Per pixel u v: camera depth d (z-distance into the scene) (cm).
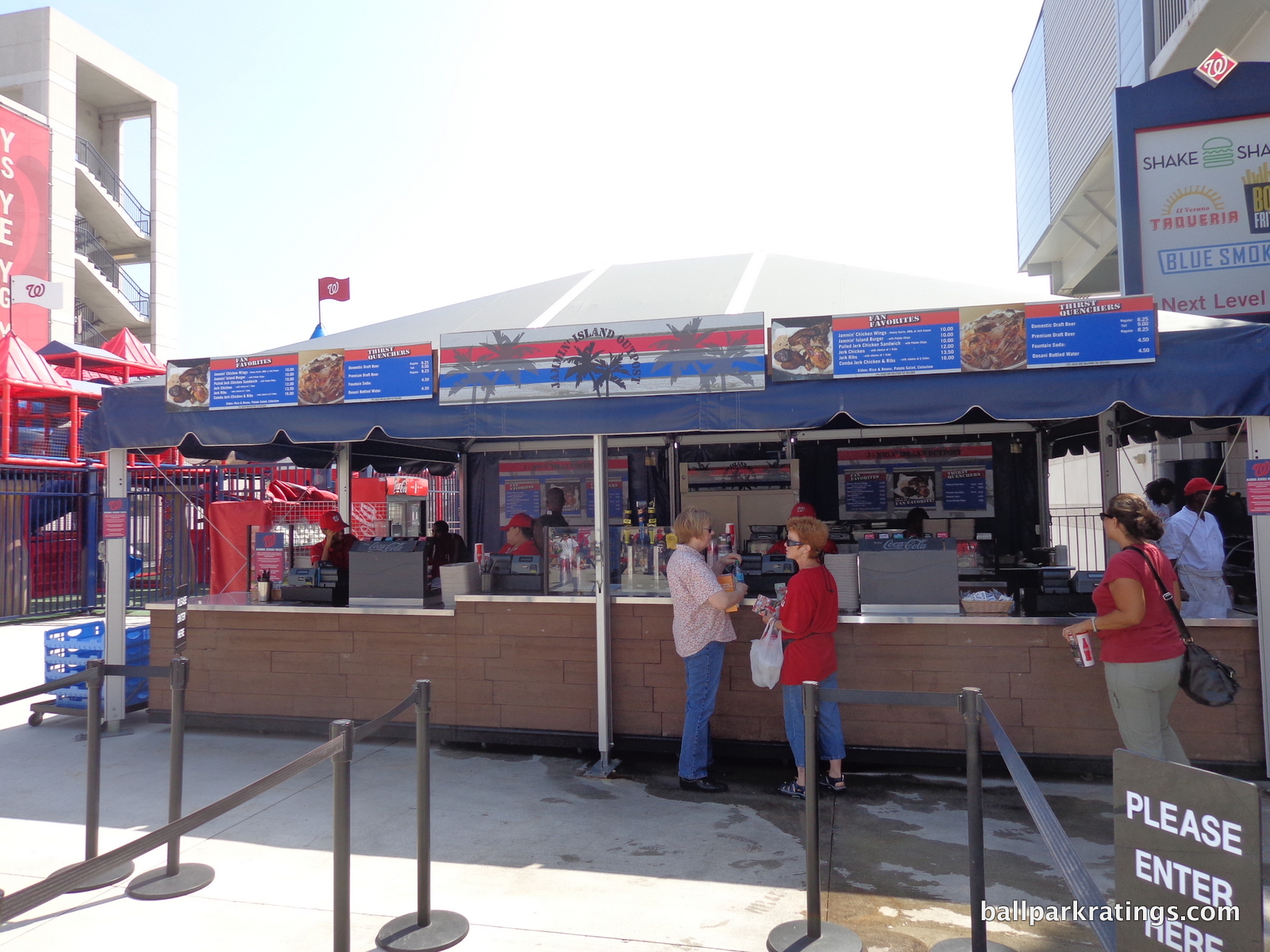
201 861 406
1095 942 318
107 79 2823
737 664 548
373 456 845
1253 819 199
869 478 865
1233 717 481
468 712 585
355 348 558
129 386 615
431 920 339
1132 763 227
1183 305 687
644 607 560
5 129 2236
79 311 2741
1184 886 212
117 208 2847
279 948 323
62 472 1470
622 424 511
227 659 634
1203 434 705
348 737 295
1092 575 514
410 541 633
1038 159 2345
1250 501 478
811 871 322
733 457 898
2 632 1258
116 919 348
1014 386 469
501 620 582
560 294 701
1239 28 1031
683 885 374
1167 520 561
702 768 502
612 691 562
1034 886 365
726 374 499
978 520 839
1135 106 702
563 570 591
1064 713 503
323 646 614
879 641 528
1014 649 510
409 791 501
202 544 1301
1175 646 393
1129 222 698
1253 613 533
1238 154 681
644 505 918
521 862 400
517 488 945
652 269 780
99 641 693
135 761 570
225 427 584
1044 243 2198
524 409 526
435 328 652
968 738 305
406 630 599
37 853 418
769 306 574
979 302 559
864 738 529
